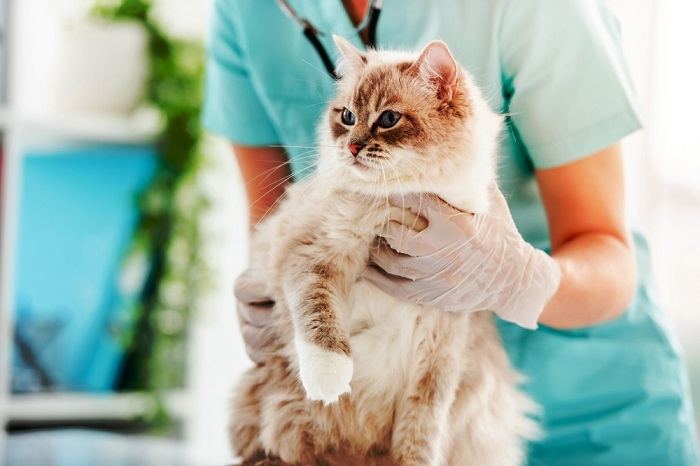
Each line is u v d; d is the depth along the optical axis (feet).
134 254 11.07
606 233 5.40
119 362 11.02
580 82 5.27
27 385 10.50
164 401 11.22
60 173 10.82
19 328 10.50
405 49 5.65
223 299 11.60
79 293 10.81
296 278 4.80
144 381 11.19
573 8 5.28
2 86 10.25
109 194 10.98
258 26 6.01
